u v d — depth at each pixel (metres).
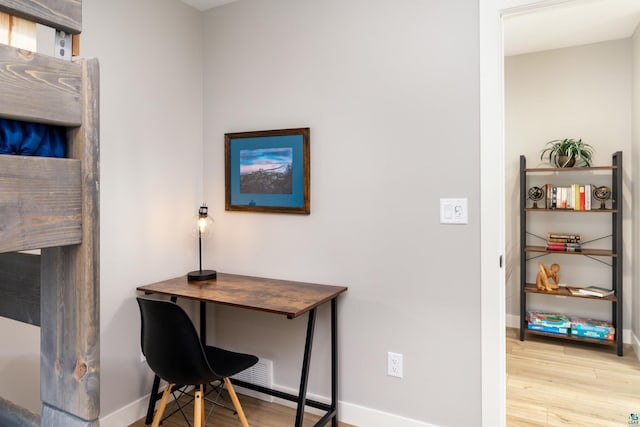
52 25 0.88
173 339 1.71
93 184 0.92
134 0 2.30
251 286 2.31
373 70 2.20
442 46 2.02
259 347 2.58
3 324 1.80
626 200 3.58
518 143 3.98
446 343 2.04
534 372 3.03
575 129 3.76
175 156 2.57
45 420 0.97
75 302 0.92
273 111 2.50
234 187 2.63
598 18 3.17
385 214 2.18
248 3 2.58
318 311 2.39
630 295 3.58
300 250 2.43
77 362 0.92
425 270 2.09
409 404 2.14
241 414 1.96
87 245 0.91
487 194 1.93
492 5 1.90
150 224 2.41
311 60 2.37
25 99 0.80
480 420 1.97
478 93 1.95
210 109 2.74
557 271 3.73
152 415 2.31
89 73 0.91
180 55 2.60
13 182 0.79
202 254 2.80
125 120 2.26
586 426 2.29
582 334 3.53
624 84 3.57
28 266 1.01
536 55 3.89
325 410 2.26
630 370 3.06
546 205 3.71
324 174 2.34
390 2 2.14
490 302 1.94
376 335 2.21
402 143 2.13
